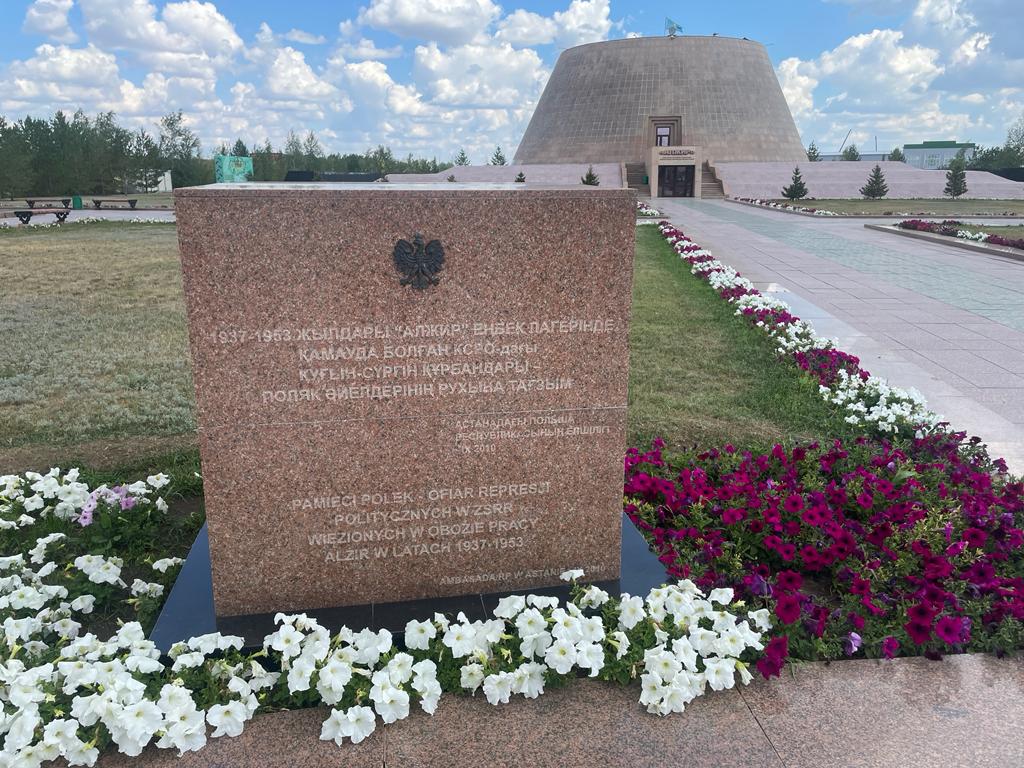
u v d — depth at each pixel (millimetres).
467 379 3221
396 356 3137
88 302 11062
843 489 4438
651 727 2703
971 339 8883
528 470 3383
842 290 12461
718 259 16672
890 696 2855
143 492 4535
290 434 3150
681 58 57281
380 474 3258
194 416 6137
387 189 2996
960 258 16828
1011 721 2725
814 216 30672
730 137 56594
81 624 3420
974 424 6047
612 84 57844
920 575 3658
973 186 45344
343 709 2748
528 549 3488
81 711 2562
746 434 5820
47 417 6125
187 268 2936
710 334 8945
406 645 3016
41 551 3859
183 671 2834
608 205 3145
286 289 3004
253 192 2902
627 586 3535
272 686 2865
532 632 2959
